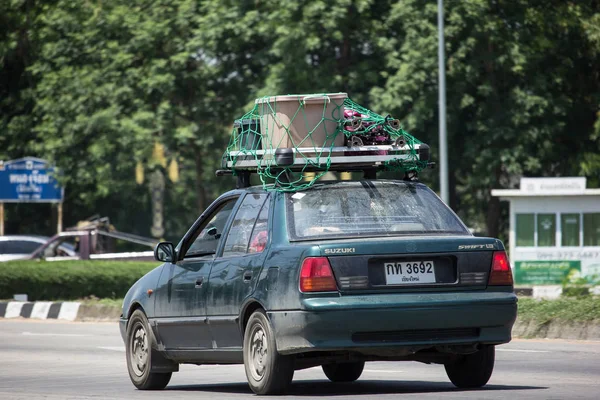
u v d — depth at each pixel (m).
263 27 70.69
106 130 78.25
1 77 100.75
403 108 70.81
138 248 110.25
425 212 18.41
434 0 70.56
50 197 95.00
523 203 58.28
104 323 45.62
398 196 18.56
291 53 69.31
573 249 57.88
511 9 73.88
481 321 17.44
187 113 77.31
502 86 75.19
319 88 70.19
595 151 78.94
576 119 79.44
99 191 90.69
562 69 76.94
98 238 81.12
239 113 74.50
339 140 18.70
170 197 117.69
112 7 79.19
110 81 78.00
